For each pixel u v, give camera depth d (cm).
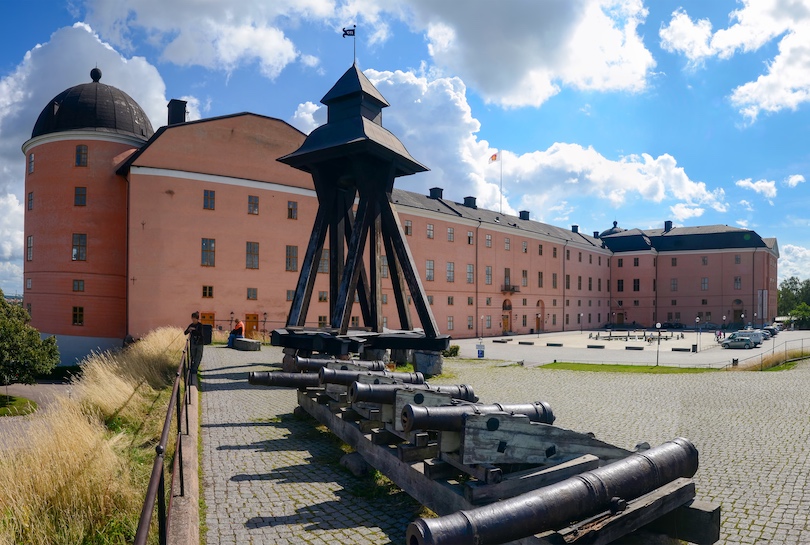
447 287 4991
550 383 1655
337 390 851
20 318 3167
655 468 436
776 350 3891
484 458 500
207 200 3253
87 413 819
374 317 1470
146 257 3059
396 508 551
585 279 7444
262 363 1739
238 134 3388
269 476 639
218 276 3253
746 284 7494
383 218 1481
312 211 3647
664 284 8000
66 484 486
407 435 596
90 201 3334
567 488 383
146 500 270
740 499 610
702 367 2531
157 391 1124
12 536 414
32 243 3491
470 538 321
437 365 1744
